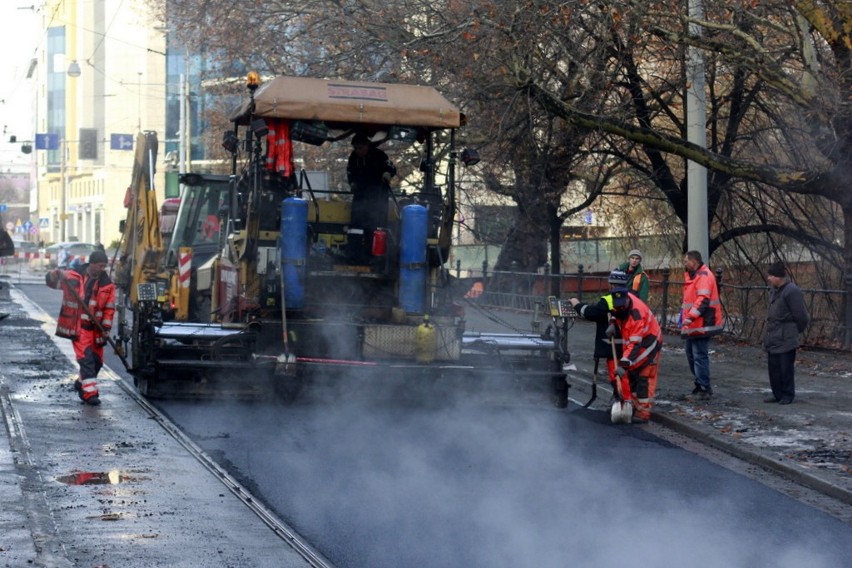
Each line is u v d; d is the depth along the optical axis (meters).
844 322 34.03
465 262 71.94
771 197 43.25
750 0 29.81
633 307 22.38
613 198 55.28
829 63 32.09
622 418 22.02
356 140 23.52
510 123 37.50
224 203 26.73
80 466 16.45
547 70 35.06
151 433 19.23
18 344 33.06
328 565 12.25
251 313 22.39
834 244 42.25
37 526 12.93
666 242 52.34
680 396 25.05
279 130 22.64
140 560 12.01
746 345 37.00
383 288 23.23
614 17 30.42
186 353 22.20
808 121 32.47
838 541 14.02
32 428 19.16
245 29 40.62
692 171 33.44
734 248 46.91
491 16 31.89
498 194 52.28
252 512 14.32
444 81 37.06
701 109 32.91
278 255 22.14
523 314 51.06
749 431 20.86
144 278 29.53
